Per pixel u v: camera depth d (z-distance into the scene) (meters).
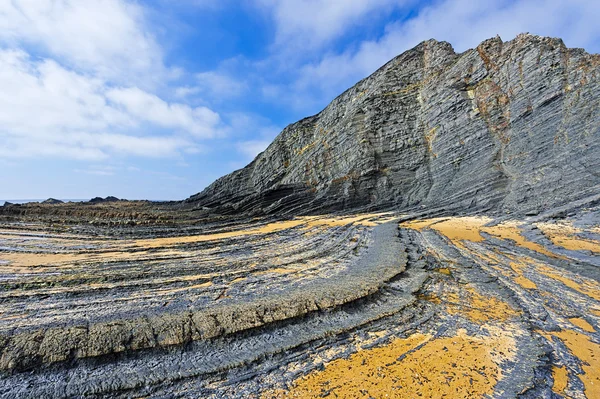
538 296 12.26
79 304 11.55
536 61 38.59
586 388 6.86
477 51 46.00
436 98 48.50
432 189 42.91
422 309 10.98
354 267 15.92
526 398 6.49
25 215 37.28
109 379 6.84
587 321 10.21
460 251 19.39
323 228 29.70
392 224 28.25
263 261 18.30
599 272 14.60
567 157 31.03
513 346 8.55
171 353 7.73
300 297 10.52
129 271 15.70
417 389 6.74
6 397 6.30
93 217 36.59
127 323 8.44
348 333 9.09
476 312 10.82
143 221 33.78
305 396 6.56
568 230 22.27
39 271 15.77
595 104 31.53
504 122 39.66
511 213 30.53
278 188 51.47
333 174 53.44
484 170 38.12
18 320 10.02
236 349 8.05
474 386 6.84
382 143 49.88
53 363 7.05
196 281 14.41
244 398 6.52
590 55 34.59
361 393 6.62
